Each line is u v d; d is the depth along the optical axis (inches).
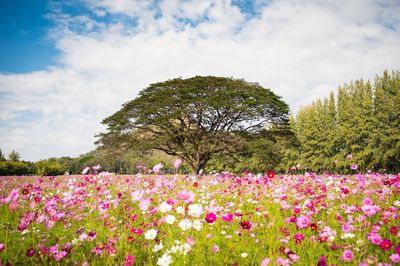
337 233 166.2
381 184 280.7
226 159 1202.0
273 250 137.1
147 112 1053.8
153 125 1165.7
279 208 215.3
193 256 137.2
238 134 1141.1
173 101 1043.3
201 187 319.3
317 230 164.7
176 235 163.3
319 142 1861.5
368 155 1515.7
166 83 1148.5
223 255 142.9
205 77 1167.0
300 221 156.1
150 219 194.2
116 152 1096.8
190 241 135.9
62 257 129.9
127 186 341.1
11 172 1558.8
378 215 181.2
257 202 235.6
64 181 449.7
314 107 2096.5
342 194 234.8
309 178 366.9
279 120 1171.9
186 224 137.5
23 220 164.9
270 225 171.5
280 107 1104.8
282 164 1909.4
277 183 327.3
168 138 1063.6
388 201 220.8
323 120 1894.7
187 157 1116.5
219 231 176.9
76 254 142.7
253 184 314.5
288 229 172.2
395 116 1453.0
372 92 1652.3
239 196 264.5
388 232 152.7
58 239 161.9
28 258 138.9
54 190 338.3
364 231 151.9
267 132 1221.1
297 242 141.8
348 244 144.6
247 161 1830.7
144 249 145.6
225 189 301.0
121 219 201.5
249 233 164.6
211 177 436.1
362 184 268.8
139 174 374.0
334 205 226.7
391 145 1444.4
